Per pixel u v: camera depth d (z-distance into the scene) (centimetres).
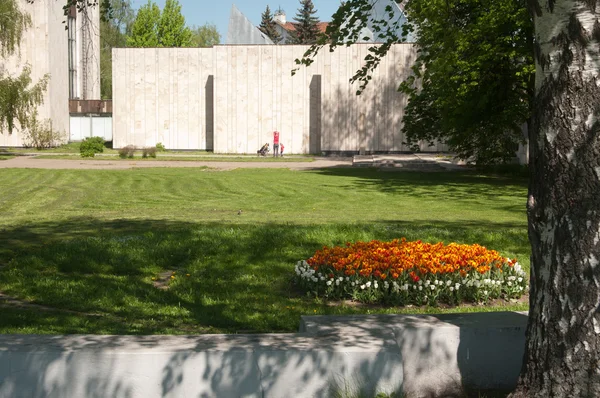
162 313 786
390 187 2861
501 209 2119
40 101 4612
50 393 414
